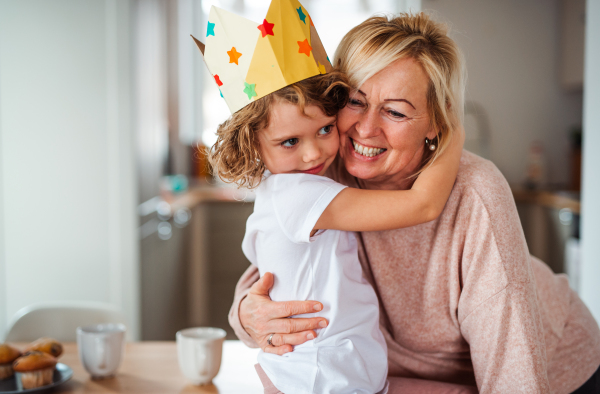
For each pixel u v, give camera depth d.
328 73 0.82
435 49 0.83
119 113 2.31
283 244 0.85
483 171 0.89
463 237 0.88
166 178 3.86
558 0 3.94
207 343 1.01
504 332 0.83
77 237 2.34
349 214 0.81
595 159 1.75
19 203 2.32
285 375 0.83
